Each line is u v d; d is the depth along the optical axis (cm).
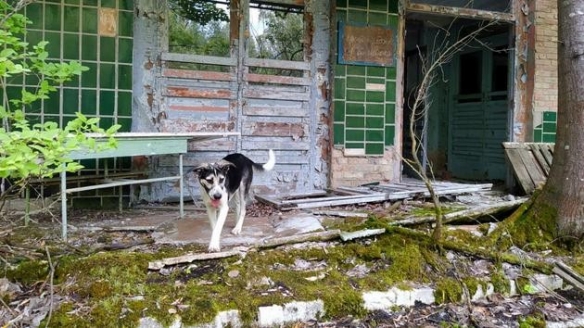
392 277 352
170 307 291
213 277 329
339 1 641
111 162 557
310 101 648
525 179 656
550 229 432
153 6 573
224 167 384
